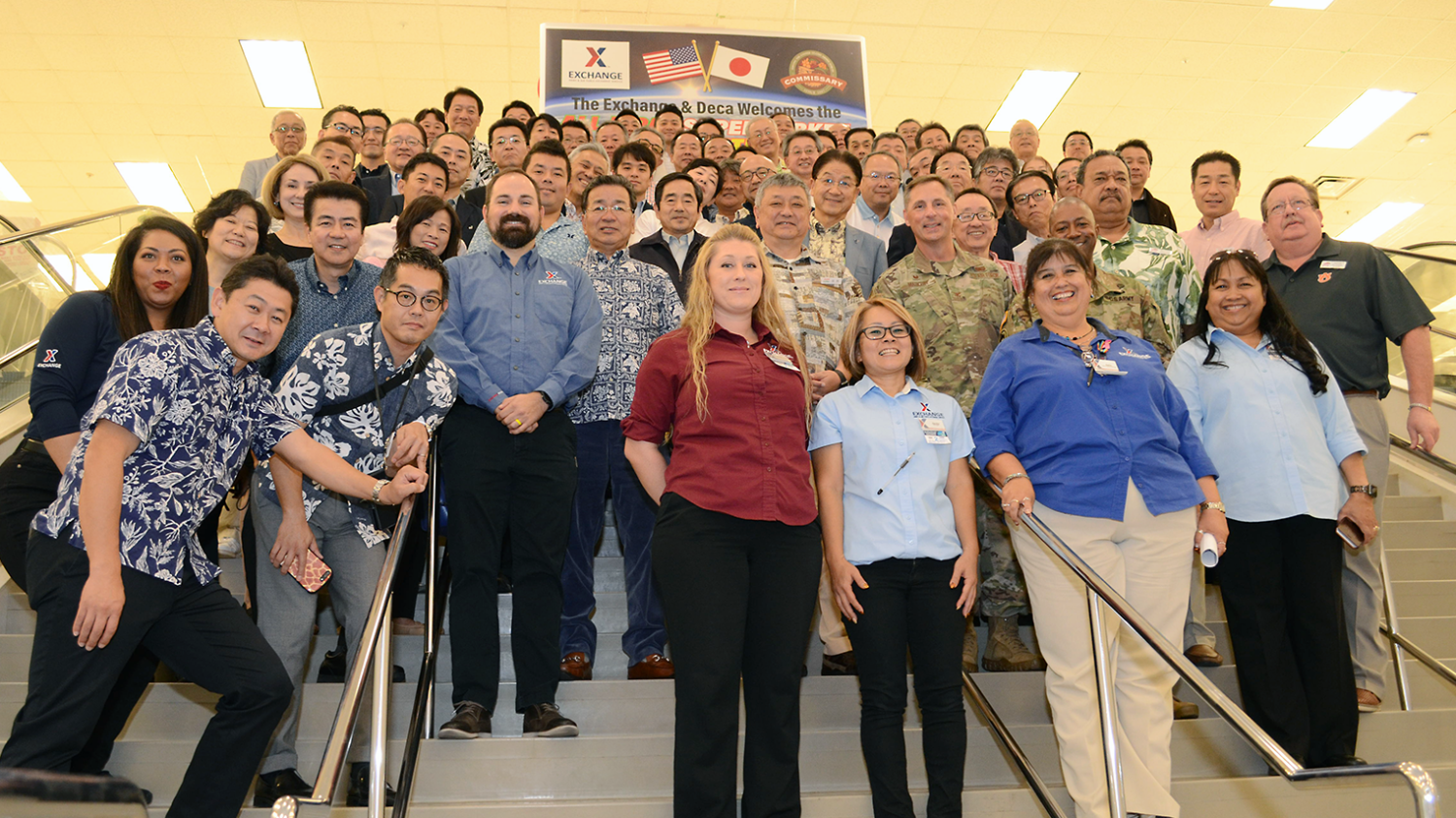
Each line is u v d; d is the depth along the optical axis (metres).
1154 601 2.67
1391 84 9.95
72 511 2.14
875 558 2.60
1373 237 12.91
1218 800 2.79
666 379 2.58
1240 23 9.16
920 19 9.15
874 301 2.94
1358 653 3.33
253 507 2.82
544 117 6.96
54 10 8.53
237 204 3.26
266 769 2.57
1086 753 2.54
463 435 2.94
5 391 4.11
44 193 11.31
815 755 2.84
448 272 3.08
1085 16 9.09
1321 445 3.06
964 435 2.84
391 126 6.02
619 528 3.39
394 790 2.66
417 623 3.39
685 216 4.48
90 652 2.07
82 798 1.24
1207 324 3.28
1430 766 3.04
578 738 2.68
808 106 8.30
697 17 9.02
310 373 2.73
